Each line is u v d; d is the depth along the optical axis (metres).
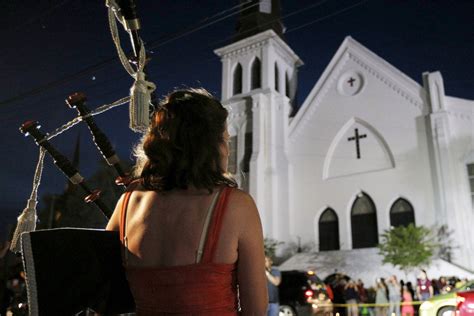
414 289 23.80
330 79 34.62
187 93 1.75
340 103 33.78
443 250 26.78
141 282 1.54
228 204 1.54
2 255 6.02
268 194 33.12
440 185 28.11
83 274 1.71
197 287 1.46
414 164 29.64
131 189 1.79
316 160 33.38
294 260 29.78
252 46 38.62
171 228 1.53
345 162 32.50
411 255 24.48
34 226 2.59
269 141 34.56
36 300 1.63
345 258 28.27
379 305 19.11
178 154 1.60
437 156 28.67
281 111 35.59
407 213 29.28
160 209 1.58
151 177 1.62
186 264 1.47
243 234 1.53
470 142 28.59
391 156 30.94
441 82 29.92
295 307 15.46
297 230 32.41
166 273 1.47
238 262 1.55
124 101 2.55
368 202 31.02
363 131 32.53
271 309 9.62
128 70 2.46
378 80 32.66
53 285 1.66
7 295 6.65
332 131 33.47
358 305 19.72
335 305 19.86
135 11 2.43
